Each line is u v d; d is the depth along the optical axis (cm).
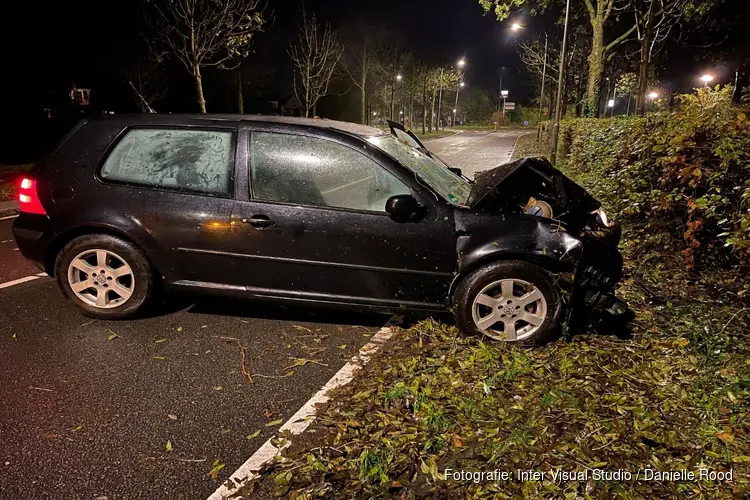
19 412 295
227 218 382
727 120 472
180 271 398
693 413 283
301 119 427
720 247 505
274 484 240
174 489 238
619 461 246
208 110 3162
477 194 393
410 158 426
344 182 381
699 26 2091
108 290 414
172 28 1432
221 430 283
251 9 1467
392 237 370
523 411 288
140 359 359
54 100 2430
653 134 576
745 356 340
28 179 409
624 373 326
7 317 424
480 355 348
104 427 283
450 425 278
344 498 227
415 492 230
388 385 321
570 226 389
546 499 224
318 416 294
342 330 410
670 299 454
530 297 368
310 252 378
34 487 237
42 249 408
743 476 235
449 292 378
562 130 1923
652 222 561
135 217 391
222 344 384
